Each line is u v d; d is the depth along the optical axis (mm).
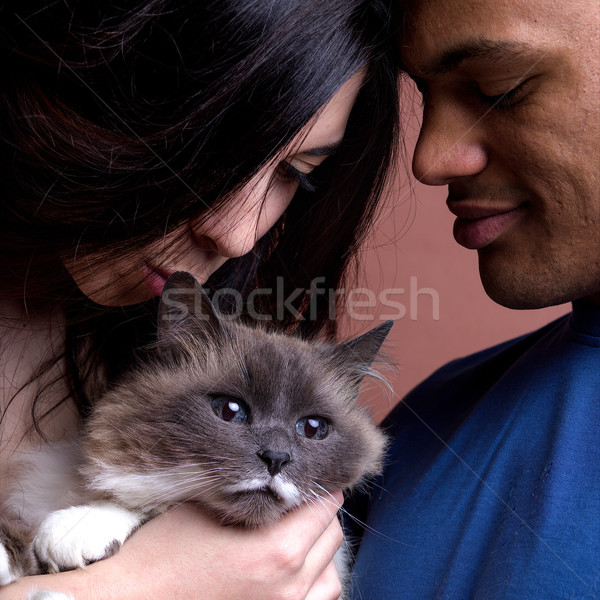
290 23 1460
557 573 1423
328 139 1700
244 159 1515
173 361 1809
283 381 1715
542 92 1410
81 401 1909
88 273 1689
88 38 1438
